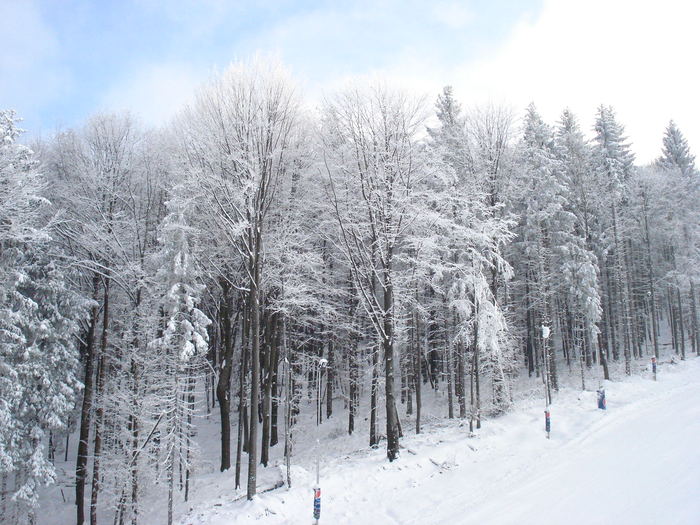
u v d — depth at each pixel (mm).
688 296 39250
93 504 17672
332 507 12125
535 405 21812
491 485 12125
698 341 35125
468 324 18594
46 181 18531
